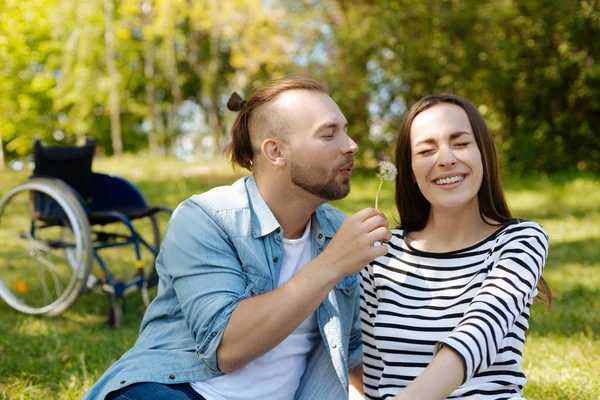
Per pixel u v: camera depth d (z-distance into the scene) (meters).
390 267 2.03
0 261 6.26
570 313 4.18
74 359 3.53
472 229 2.00
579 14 11.60
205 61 24.34
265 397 2.02
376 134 13.19
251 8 14.67
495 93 12.66
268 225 2.01
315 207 2.04
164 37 21.48
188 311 1.91
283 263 2.08
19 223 8.14
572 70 12.11
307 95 1.98
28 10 18.89
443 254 1.96
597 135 12.72
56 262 6.21
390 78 12.80
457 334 1.63
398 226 2.14
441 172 1.94
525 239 1.84
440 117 1.97
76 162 4.88
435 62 12.38
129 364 2.00
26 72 22.61
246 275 1.99
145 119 26.48
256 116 2.02
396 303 1.98
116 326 4.30
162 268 2.07
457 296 1.91
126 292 4.91
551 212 8.55
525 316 1.85
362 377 2.29
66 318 4.51
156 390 1.90
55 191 4.50
